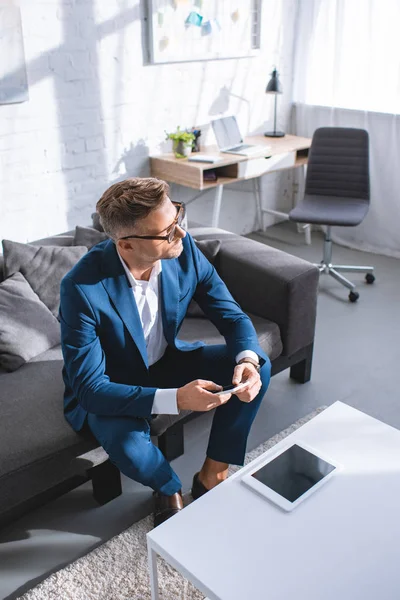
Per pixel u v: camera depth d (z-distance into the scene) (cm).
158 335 182
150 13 320
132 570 166
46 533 181
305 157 396
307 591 117
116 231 153
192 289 183
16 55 281
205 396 154
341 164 347
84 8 298
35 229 321
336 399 243
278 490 140
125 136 339
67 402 179
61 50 298
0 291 213
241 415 176
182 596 158
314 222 319
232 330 184
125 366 175
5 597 161
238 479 146
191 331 224
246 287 236
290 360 239
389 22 348
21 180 307
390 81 360
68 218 332
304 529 131
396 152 368
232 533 131
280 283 221
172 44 336
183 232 155
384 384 252
